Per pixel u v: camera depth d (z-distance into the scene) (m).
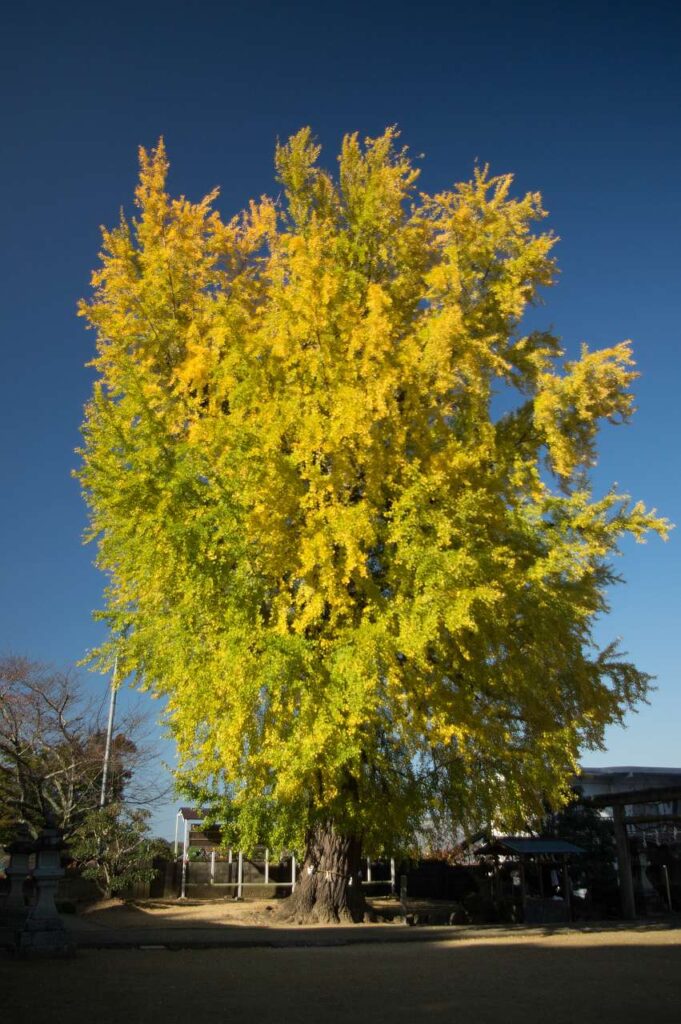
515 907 18.98
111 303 13.62
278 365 11.85
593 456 13.16
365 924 14.88
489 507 11.90
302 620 10.63
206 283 13.91
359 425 10.78
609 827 23.03
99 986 6.96
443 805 13.95
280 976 7.70
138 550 11.59
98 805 25.02
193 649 11.85
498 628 11.91
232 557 11.47
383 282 14.53
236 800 12.64
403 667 11.49
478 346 11.98
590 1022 5.33
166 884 25.14
